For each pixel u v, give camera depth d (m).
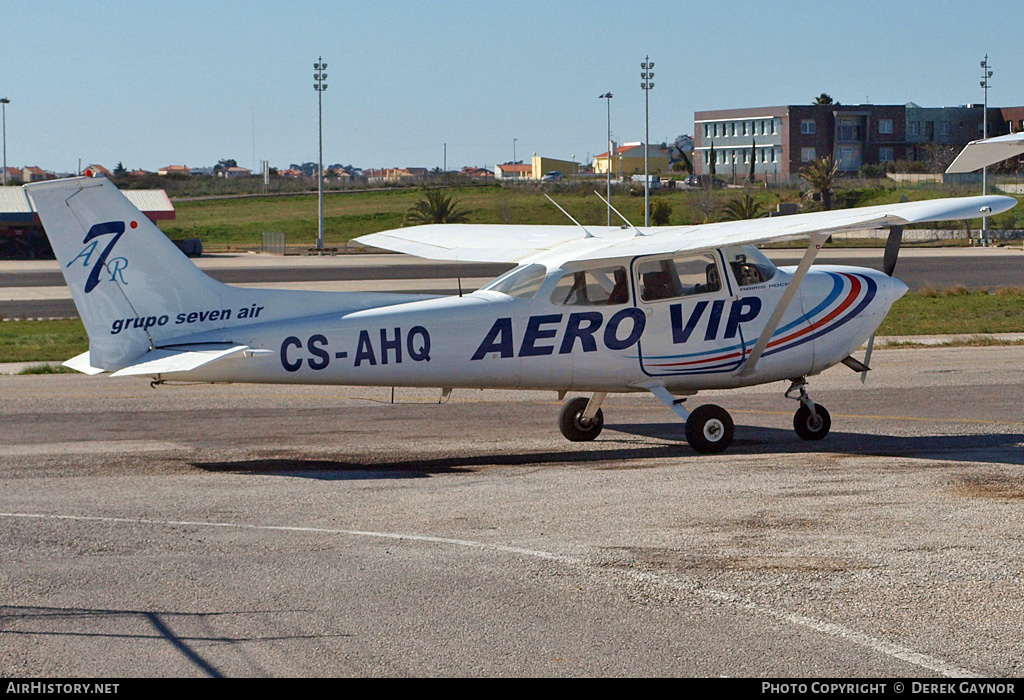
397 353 17.53
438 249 20.36
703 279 18.78
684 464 17.53
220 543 12.48
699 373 18.83
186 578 11.08
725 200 152.38
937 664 8.68
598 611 9.98
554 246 19.55
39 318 53.41
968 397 25.16
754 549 11.97
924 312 49.47
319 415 23.52
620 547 12.14
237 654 8.98
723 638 9.27
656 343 18.52
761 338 18.62
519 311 17.95
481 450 19.36
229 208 186.88
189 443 20.11
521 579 10.97
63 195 16.52
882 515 13.48
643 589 10.60
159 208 124.62
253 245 140.75
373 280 76.62
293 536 12.80
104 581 10.98
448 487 15.80
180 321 17.19
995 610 9.86
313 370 17.30
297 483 16.22
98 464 17.94
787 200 152.00
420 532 12.95
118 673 8.59
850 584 10.66
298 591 10.62
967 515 13.41
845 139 193.50
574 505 14.35
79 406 24.83
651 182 186.00
